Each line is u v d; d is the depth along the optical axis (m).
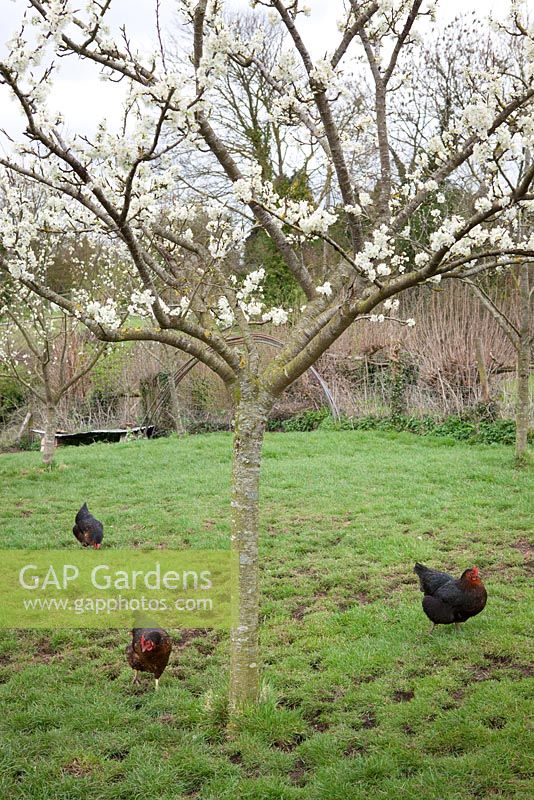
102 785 4.64
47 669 6.26
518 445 13.27
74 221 5.59
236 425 5.25
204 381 22.22
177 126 4.57
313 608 7.41
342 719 5.25
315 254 17.20
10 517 11.34
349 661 6.12
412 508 10.95
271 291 23.52
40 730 5.31
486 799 4.26
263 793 4.45
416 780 4.48
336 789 4.43
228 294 5.73
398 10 6.31
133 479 13.86
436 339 18.20
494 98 5.28
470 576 6.36
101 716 5.44
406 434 17.55
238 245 6.02
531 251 4.34
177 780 4.69
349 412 19.56
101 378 22.67
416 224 12.57
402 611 7.11
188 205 6.48
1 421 23.11
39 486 13.46
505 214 4.48
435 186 5.65
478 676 5.75
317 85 5.11
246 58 5.91
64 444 20.98
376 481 12.80
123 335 4.84
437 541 9.29
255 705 5.33
